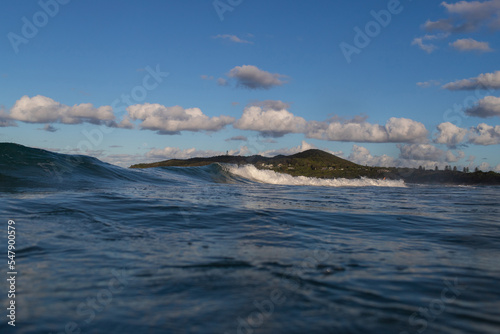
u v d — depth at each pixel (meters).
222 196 6.96
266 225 3.81
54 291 1.73
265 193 8.48
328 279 1.99
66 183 8.03
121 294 1.70
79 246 2.61
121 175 10.96
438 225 4.20
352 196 8.80
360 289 1.83
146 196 6.05
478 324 1.43
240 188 10.22
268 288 1.82
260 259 2.40
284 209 5.16
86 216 3.81
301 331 1.34
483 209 6.23
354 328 1.38
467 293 1.80
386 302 1.66
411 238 3.38
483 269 2.27
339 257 2.53
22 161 9.35
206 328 1.37
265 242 2.98
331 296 1.72
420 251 2.80
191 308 1.56
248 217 4.25
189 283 1.87
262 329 1.36
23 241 2.67
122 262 2.24
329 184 17.66
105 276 1.96
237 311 1.53
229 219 4.07
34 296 1.67
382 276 2.07
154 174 12.81
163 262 2.26
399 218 4.69
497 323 1.44
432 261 2.47
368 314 1.51
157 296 1.69
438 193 11.47
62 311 1.51
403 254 2.68
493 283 1.97
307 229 3.70
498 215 5.27
